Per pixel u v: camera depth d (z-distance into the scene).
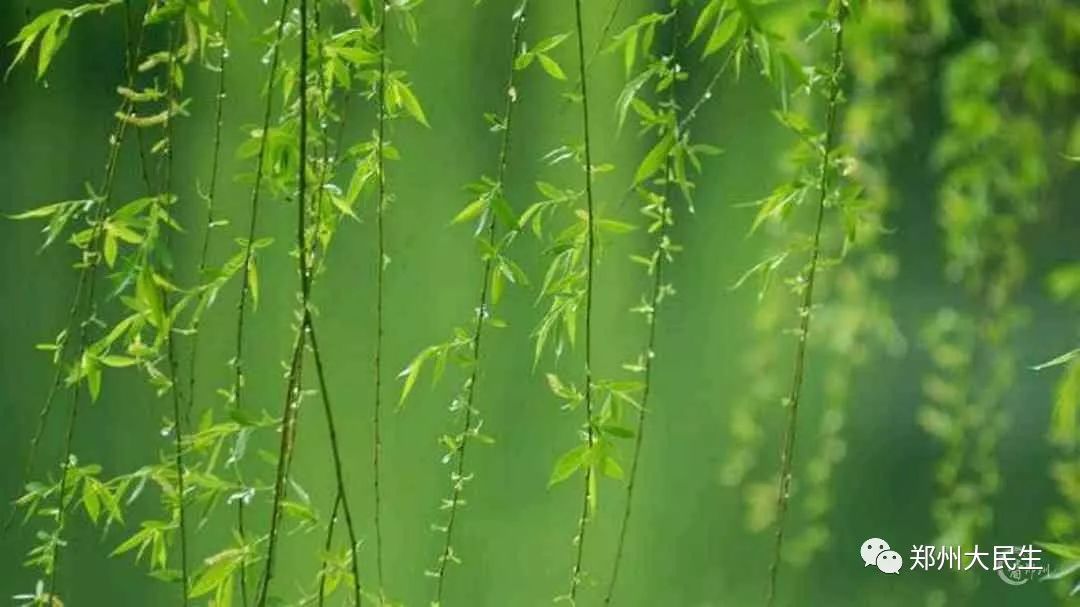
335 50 3.77
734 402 6.57
